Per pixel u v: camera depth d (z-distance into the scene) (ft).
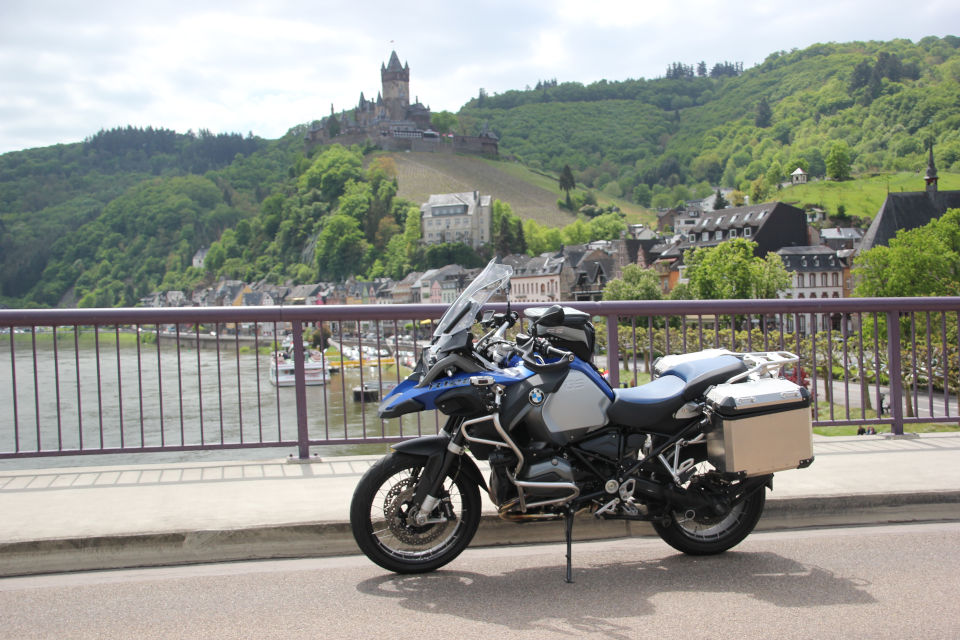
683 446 17.01
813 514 20.01
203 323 24.73
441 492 16.37
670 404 16.71
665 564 17.16
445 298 583.58
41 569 17.29
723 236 402.93
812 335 28.02
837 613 14.12
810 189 650.43
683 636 13.20
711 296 268.00
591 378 16.39
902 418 28.30
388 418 15.92
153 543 17.71
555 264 467.52
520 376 15.98
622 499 16.40
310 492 21.49
